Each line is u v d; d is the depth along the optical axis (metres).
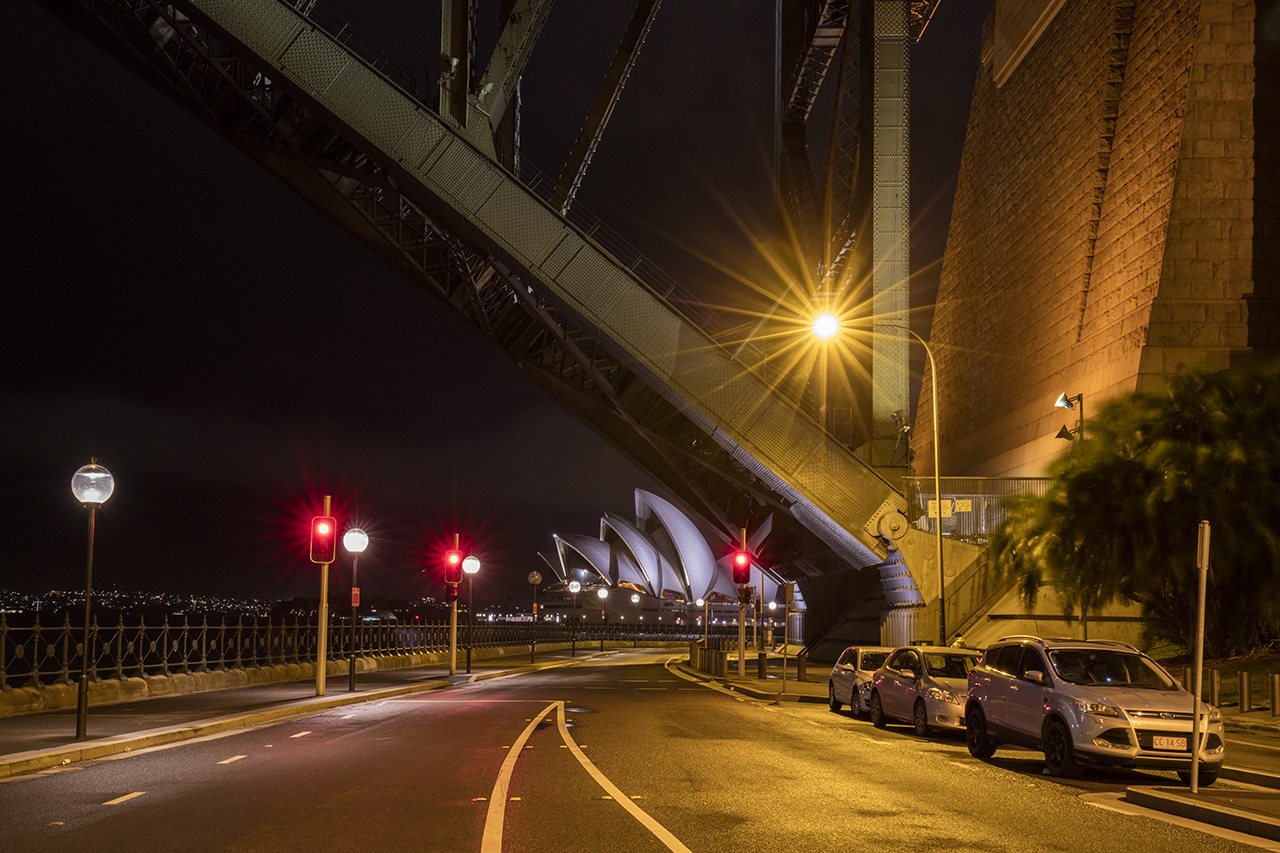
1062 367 53.75
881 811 10.30
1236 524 26.62
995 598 39.06
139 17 36.59
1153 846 8.87
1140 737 12.82
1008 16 69.94
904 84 47.34
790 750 15.77
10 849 8.12
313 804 10.23
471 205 37.62
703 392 38.75
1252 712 23.22
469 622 39.16
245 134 40.59
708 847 8.30
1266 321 44.12
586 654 73.38
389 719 20.17
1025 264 61.78
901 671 20.33
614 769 12.99
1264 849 8.83
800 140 63.34
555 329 41.59
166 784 11.59
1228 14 46.38
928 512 39.69
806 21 62.00
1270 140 45.50
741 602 37.12
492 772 12.59
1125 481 28.50
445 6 38.19
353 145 38.56
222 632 28.19
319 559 24.83
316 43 36.81
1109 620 37.03
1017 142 65.75
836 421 47.69
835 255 54.47
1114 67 53.19
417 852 8.02
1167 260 45.00
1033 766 14.88
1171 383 29.28
